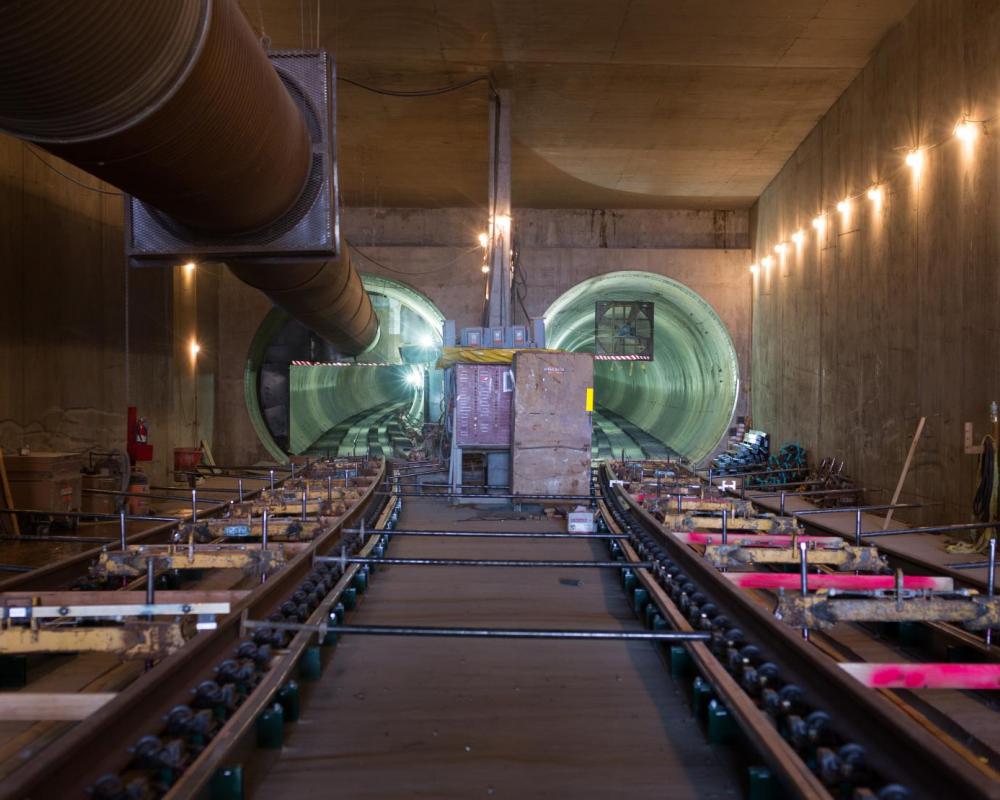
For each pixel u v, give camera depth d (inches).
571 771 149.6
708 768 151.5
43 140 166.6
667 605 227.1
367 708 181.2
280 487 498.0
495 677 203.3
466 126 695.7
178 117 172.1
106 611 187.3
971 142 444.1
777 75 616.1
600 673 207.0
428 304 904.9
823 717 139.3
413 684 197.5
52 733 162.7
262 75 206.2
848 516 560.4
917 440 489.1
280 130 229.9
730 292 893.2
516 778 146.6
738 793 141.3
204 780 122.2
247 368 899.4
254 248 279.3
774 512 439.2
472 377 576.4
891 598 196.5
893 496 530.0
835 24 543.5
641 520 381.4
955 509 458.6
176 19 151.4
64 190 534.0
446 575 329.7
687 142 732.7
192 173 203.2
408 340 1422.2
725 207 897.5
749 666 173.0
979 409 434.6
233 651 180.1
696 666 191.0
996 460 400.2
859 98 606.9
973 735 161.8
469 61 594.6
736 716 151.3
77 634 166.6
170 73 158.9
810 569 304.8
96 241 580.4
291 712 171.6
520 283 890.1
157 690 143.3
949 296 468.8
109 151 173.9
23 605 199.8
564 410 529.0
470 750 158.7
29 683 201.3
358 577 291.1
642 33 556.7
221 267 894.4
